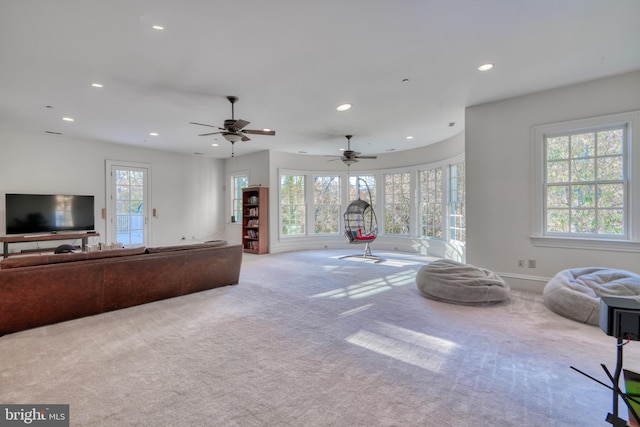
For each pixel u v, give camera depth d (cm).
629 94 339
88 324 298
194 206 821
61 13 221
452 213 648
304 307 348
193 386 194
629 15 233
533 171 398
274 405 175
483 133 432
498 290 345
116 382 198
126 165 695
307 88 368
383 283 460
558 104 379
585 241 367
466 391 187
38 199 565
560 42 273
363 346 249
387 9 223
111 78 334
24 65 303
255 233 785
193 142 664
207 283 418
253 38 260
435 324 295
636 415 136
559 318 308
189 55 287
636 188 338
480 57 298
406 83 357
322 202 870
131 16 227
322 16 230
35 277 286
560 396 181
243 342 257
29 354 237
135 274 349
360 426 157
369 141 671
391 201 830
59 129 548
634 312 137
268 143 685
